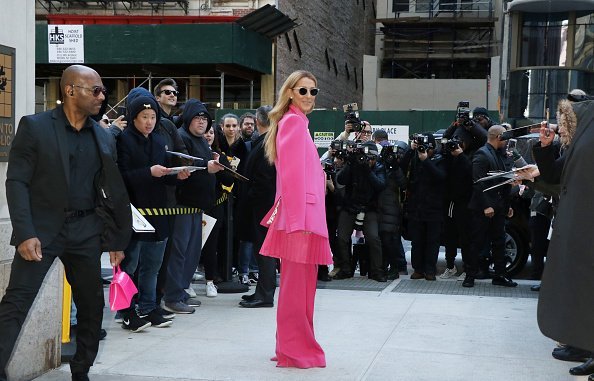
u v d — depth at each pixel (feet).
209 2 60.18
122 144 19.19
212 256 25.50
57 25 56.03
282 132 15.52
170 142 21.26
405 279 30.32
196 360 16.88
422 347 18.31
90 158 13.55
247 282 28.43
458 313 22.63
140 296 20.39
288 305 16.25
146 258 20.01
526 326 20.81
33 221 12.91
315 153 15.96
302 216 15.20
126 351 17.67
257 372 15.93
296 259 15.52
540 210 28.48
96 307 13.87
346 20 93.86
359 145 28.50
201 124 22.70
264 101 65.05
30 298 12.96
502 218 27.94
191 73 63.62
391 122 56.59
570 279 12.80
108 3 59.72
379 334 19.69
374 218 29.40
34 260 12.64
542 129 14.60
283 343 16.39
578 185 12.84
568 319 12.76
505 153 27.99
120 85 62.64
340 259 30.14
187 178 21.39
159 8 60.18
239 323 21.04
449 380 15.51
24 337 14.96
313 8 77.97
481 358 17.33
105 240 13.99
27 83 15.80
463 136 30.04
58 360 16.19
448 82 98.27
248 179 23.25
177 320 21.44
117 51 56.29
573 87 56.59
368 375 15.78
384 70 106.42
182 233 22.31
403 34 105.81
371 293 26.45
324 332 19.89
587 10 56.29
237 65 58.39
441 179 28.66
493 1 102.27
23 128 12.86
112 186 13.73
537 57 57.47
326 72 84.43
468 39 104.47
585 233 12.65
